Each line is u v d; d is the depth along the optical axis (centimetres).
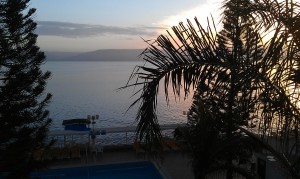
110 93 8356
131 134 3531
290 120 260
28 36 1368
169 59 294
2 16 1293
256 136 382
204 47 292
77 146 1805
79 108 5944
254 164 1101
